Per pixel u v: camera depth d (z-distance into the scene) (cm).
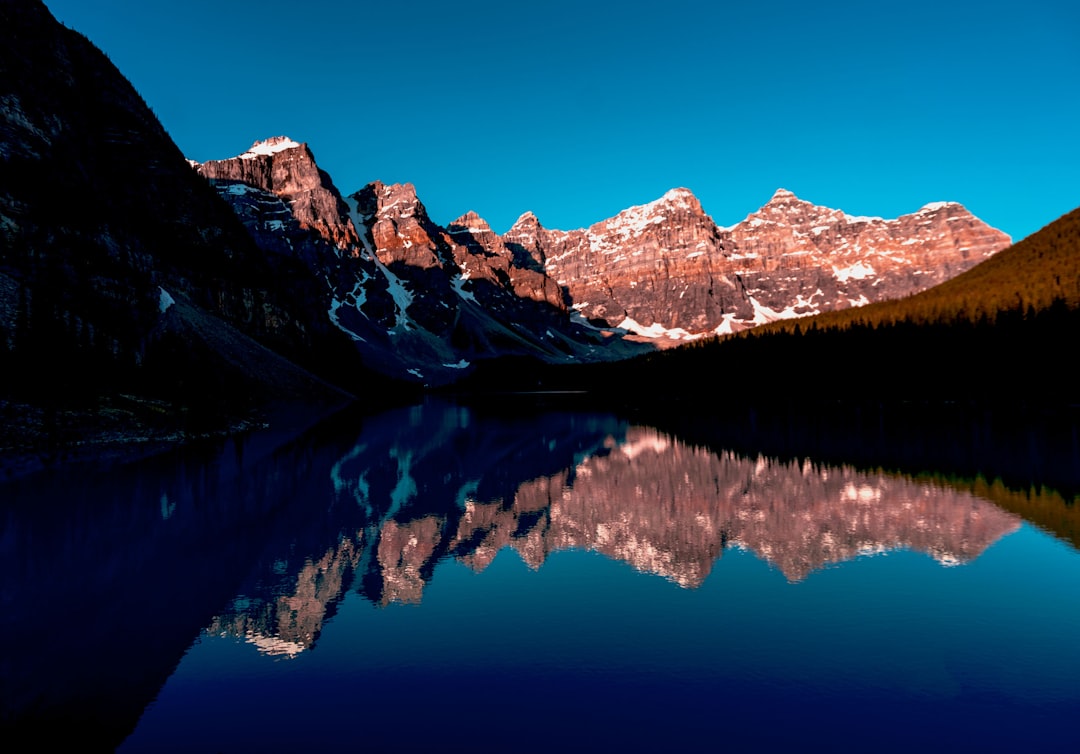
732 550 2244
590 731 1068
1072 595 1736
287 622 1570
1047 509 2828
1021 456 4525
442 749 1010
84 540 2252
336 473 4028
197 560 2073
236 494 3153
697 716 1116
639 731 1066
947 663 1323
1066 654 1363
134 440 4681
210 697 1188
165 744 1024
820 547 2261
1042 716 1109
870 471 3969
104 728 1076
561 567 2053
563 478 3938
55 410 4422
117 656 1368
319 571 1989
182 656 1369
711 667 1318
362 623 1572
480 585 1873
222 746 1020
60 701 1166
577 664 1338
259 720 1104
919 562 2066
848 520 2675
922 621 1559
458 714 1127
